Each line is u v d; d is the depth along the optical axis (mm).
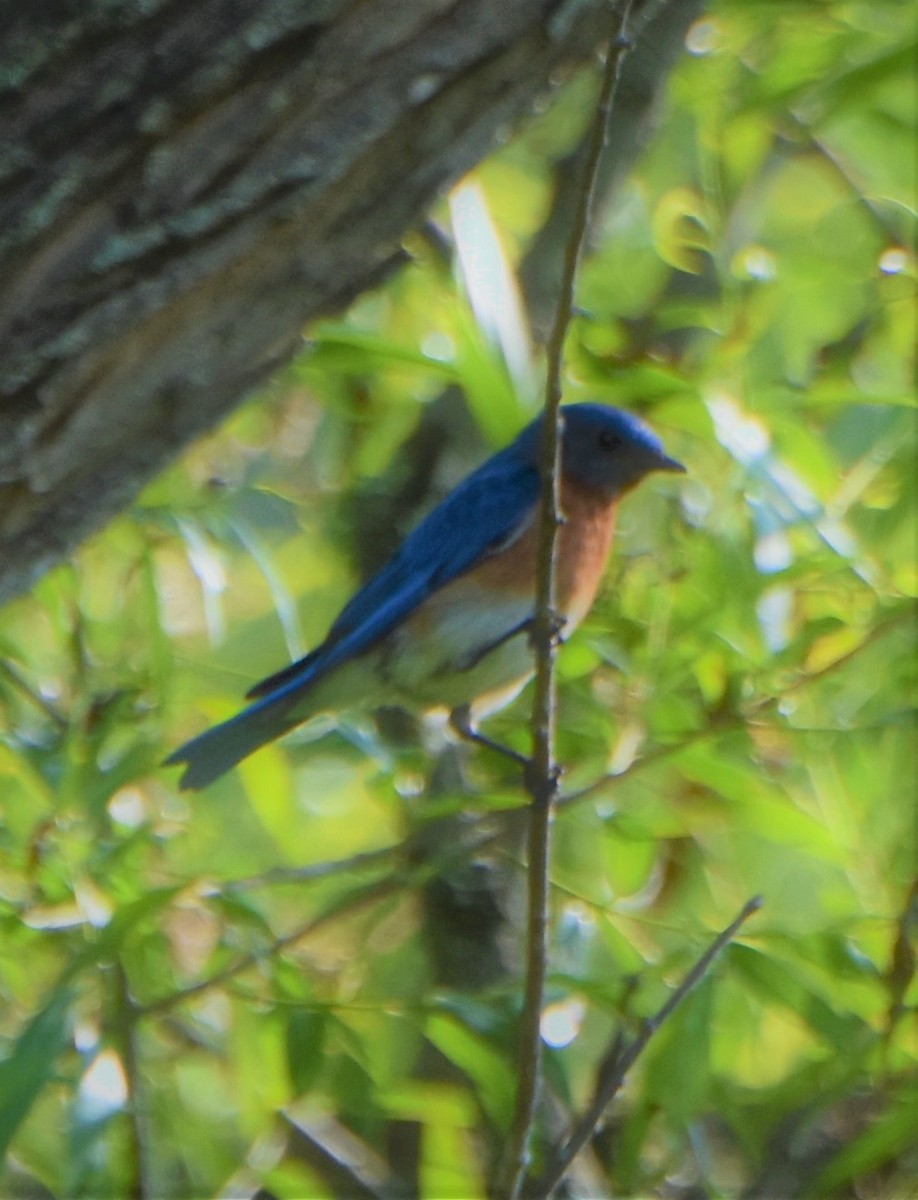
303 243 5746
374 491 13633
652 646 9875
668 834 10648
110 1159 8852
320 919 8977
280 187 5566
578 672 10484
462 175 6129
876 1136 8781
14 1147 10078
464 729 10648
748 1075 12055
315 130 5594
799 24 12227
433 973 12211
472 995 9039
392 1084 9945
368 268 6023
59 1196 9828
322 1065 8844
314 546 13703
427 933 12328
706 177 12273
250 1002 9062
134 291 5414
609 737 10117
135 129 5305
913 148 13031
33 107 5215
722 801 10742
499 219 13875
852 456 11242
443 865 9195
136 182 5352
